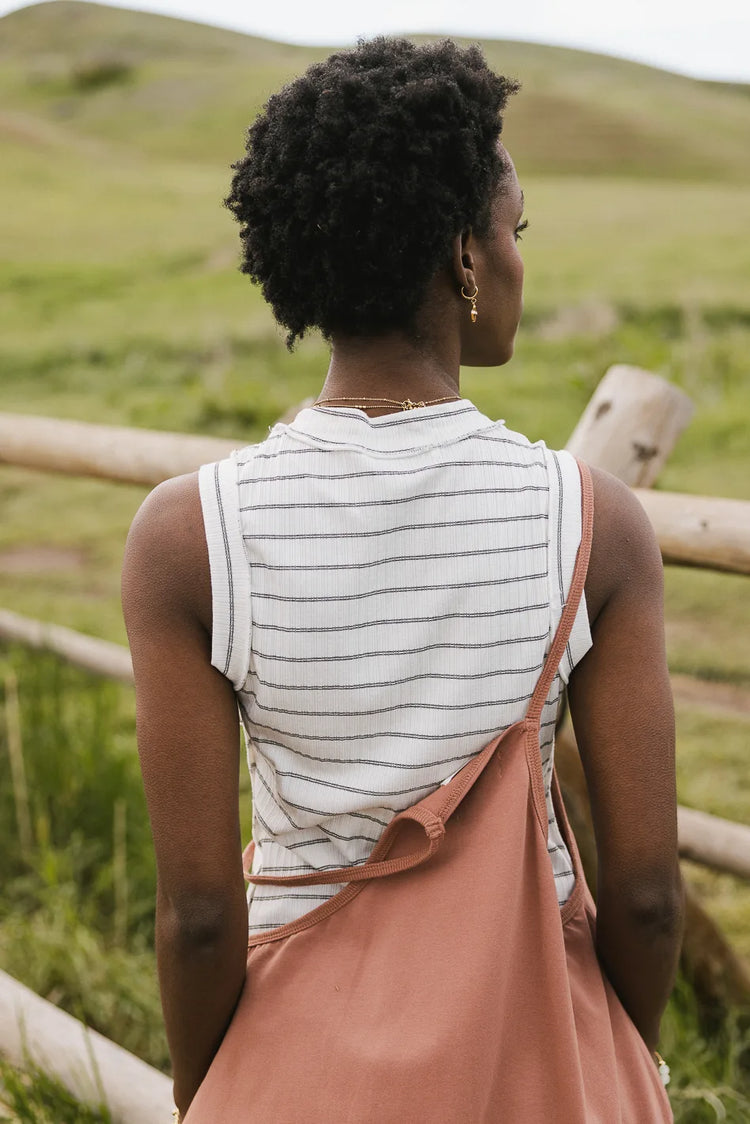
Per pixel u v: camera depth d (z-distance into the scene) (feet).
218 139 118.01
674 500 6.57
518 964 3.37
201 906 3.42
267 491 3.39
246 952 3.55
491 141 3.43
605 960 3.71
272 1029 3.43
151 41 228.43
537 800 3.42
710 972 7.68
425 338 3.50
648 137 115.44
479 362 3.77
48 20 245.65
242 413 26.89
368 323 3.45
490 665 3.38
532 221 56.75
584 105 124.36
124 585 3.47
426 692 3.39
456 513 3.37
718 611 15.99
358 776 3.43
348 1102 3.22
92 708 12.55
